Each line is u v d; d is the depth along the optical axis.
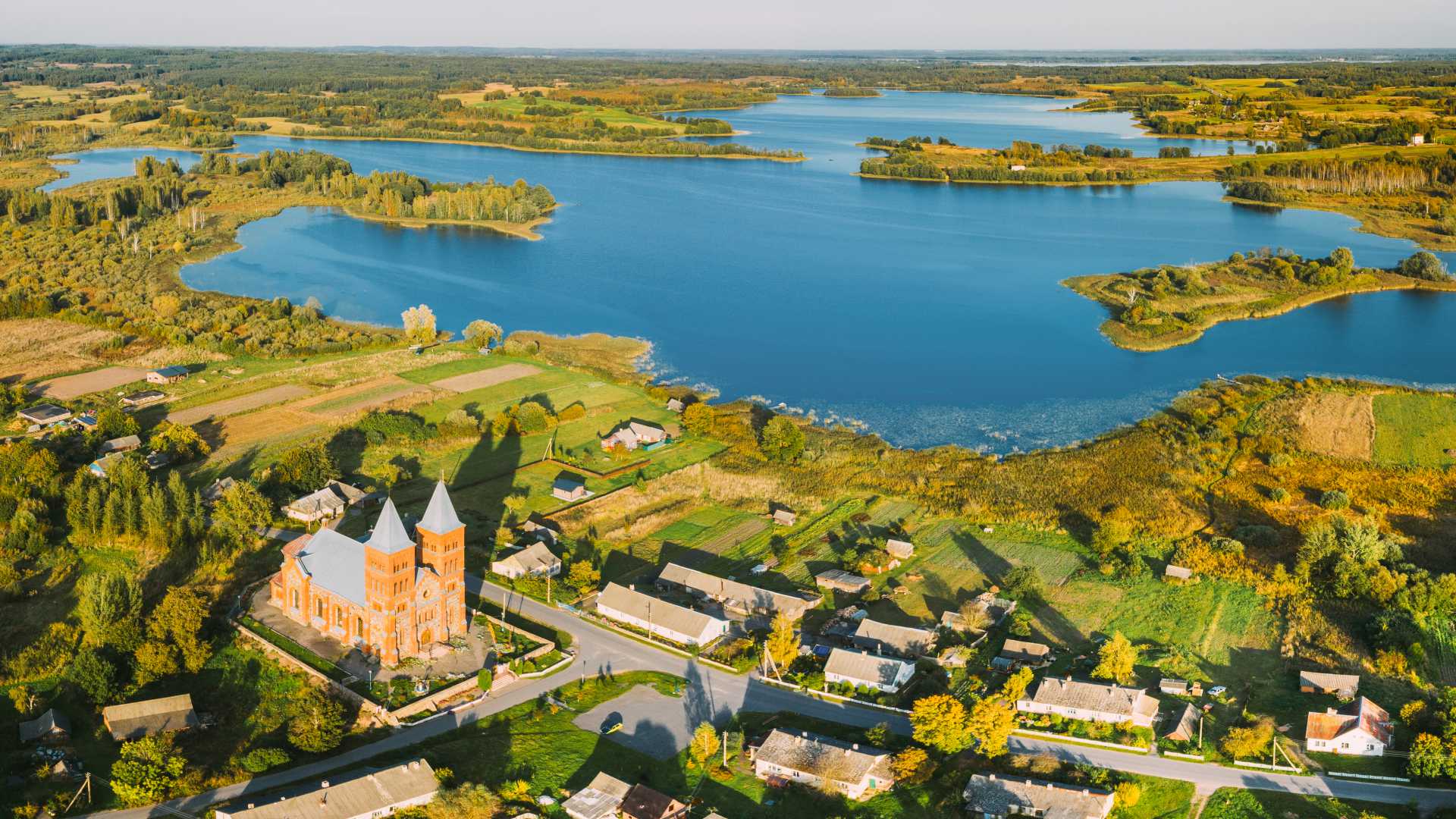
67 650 155.88
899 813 130.25
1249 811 130.12
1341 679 153.12
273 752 134.38
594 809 126.88
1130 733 145.00
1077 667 159.88
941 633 169.00
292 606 165.88
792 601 175.38
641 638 166.62
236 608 167.75
